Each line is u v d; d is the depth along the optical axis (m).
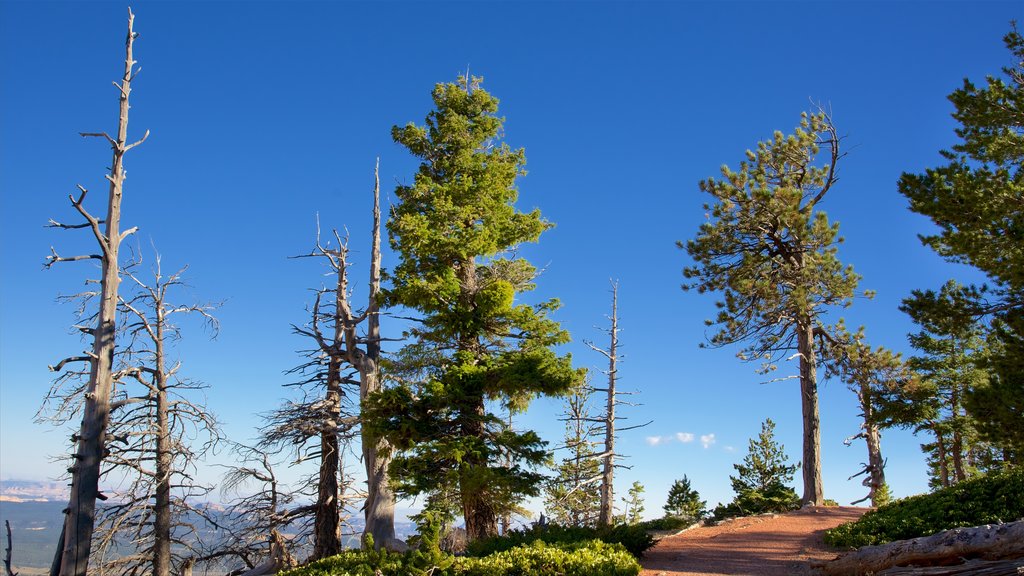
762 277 26.17
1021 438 15.10
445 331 22.33
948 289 17.08
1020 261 14.54
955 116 18.22
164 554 22.22
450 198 23.22
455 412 20.84
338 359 26.81
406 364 21.62
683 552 17.38
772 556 16.23
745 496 28.38
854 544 16.08
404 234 22.39
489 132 25.16
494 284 22.20
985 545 10.67
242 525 24.55
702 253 26.48
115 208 20.42
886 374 28.91
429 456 19.81
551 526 18.41
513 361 21.39
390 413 20.73
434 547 13.67
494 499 19.30
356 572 15.19
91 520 18.92
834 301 25.73
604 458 27.25
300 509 24.81
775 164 28.02
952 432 30.41
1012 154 17.64
